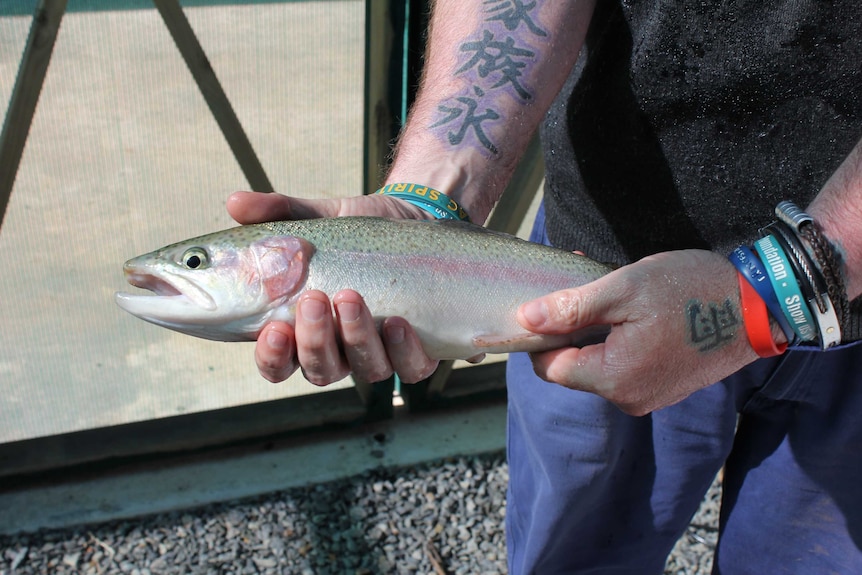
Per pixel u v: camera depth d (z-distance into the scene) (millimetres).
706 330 768
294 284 823
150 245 1235
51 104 1123
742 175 877
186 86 1168
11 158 1125
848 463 959
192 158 1210
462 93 904
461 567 1243
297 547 1249
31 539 1238
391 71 1221
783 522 1007
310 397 1417
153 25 1127
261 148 1235
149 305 828
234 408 1372
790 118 850
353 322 749
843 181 757
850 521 983
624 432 1002
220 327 833
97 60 1121
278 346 761
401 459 1406
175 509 1292
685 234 918
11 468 1292
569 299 768
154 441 1343
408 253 837
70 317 1239
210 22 1144
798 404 963
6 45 1084
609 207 942
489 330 845
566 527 1037
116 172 1183
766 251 761
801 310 755
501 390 1529
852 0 801
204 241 838
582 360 788
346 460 1396
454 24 937
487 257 851
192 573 1208
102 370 1284
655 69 864
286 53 1191
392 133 1258
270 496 1319
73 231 1193
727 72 842
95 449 1319
